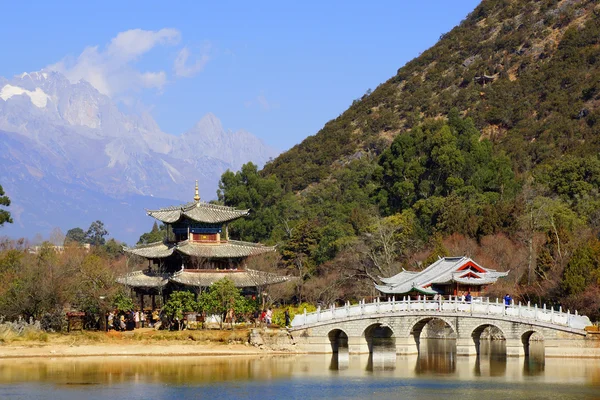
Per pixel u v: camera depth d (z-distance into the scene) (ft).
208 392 326.65
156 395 320.50
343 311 431.43
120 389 329.72
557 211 595.06
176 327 454.40
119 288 460.96
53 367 376.27
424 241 627.87
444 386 342.44
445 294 472.44
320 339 433.07
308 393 327.47
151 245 513.45
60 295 448.24
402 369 388.78
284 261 625.41
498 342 526.16
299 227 647.97
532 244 542.16
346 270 591.37
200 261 487.20
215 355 420.36
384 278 517.96
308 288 569.23
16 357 399.85
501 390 333.01
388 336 471.62
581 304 444.14
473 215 624.59
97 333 430.20
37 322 433.07
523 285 505.66
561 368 386.73
